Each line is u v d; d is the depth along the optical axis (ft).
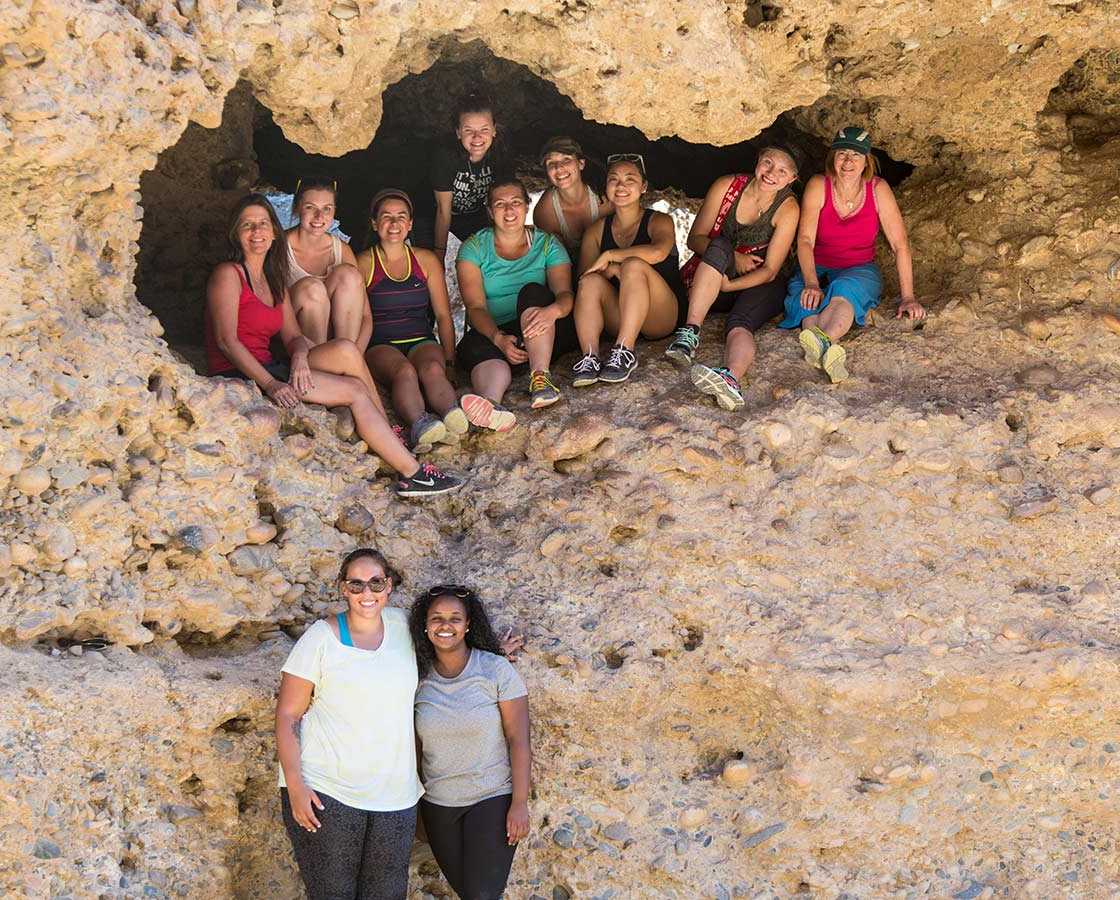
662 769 16.71
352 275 18.62
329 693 14.33
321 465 17.20
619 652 16.69
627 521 17.48
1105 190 19.43
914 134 20.72
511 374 20.12
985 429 17.94
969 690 16.70
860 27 17.70
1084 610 16.97
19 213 14.42
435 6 16.69
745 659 16.67
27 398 14.40
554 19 17.08
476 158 19.99
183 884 14.74
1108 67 20.07
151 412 15.58
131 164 15.28
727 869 16.48
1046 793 17.03
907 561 17.30
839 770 16.62
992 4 17.61
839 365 18.43
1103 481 17.60
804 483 17.71
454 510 18.10
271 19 15.78
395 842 14.47
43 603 14.34
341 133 17.83
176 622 15.46
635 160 19.47
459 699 15.01
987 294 19.51
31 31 13.43
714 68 17.33
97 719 14.25
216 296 17.31
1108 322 18.56
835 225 19.63
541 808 16.31
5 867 13.50
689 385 18.85
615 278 20.03
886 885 16.67
